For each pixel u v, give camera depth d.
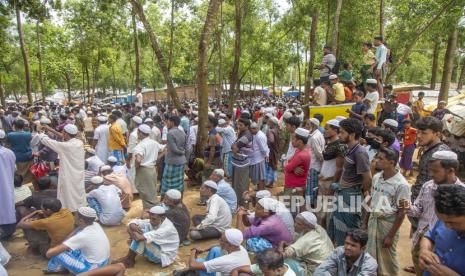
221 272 4.72
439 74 46.03
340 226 4.90
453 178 3.43
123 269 5.13
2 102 31.39
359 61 20.30
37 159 9.23
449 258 2.70
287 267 3.93
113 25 28.56
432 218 3.76
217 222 6.60
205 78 9.64
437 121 4.19
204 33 9.48
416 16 15.51
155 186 7.45
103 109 17.34
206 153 9.84
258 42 27.05
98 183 7.64
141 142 7.34
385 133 5.01
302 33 26.89
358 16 19.38
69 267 5.21
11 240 6.72
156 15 31.73
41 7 14.96
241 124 7.60
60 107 26.20
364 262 3.86
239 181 7.59
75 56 36.75
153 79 48.72
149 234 5.64
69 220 5.88
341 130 4.73
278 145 9.70
